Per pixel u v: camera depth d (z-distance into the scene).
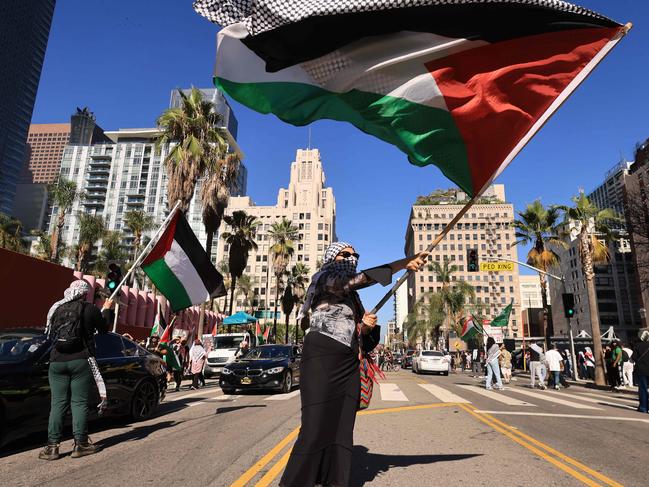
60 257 51.12
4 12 163.38
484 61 4.13
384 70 4.02
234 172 28.14
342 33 3.87
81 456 5.46
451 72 4.10
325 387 3.15
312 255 144.88
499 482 4.38
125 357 8.23
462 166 4.32
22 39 170.75
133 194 163.88
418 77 4.07
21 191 177.75
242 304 132.88
